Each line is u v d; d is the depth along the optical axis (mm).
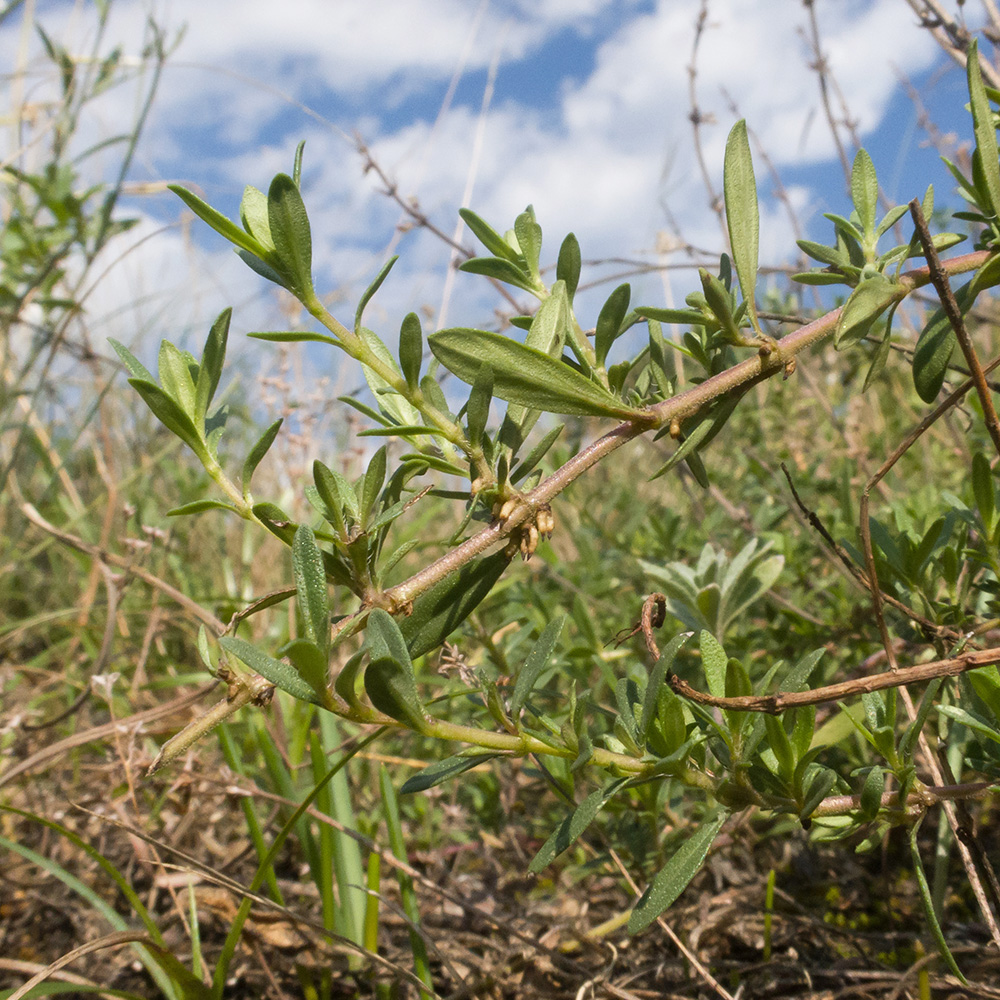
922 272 90
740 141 87
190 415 86
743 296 90
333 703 74
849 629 151
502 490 83
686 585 134
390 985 126
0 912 151
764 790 85
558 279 91
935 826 146
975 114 86
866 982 119
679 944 111
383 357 88
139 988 133
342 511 81
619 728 87
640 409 85
